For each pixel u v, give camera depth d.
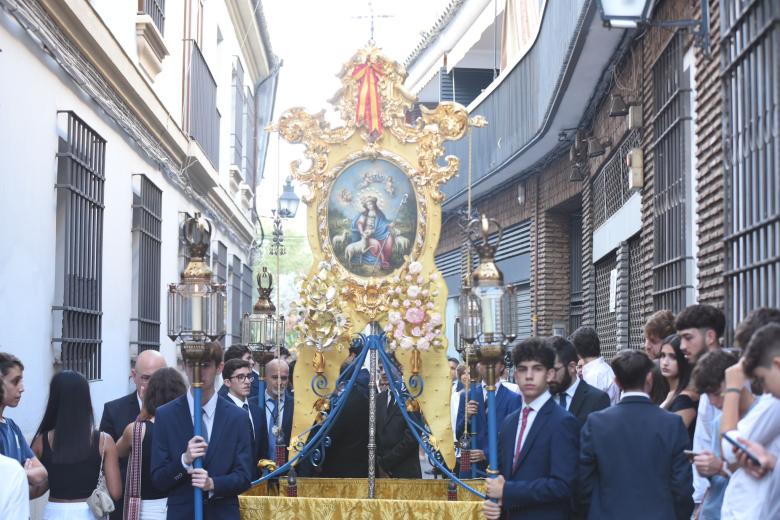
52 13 8.11
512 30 19.23
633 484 5.00
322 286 7.41
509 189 19.56
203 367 6.02
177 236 14.09
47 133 8.17
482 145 18.61
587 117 14.02
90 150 9.25
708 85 7.85
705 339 5.79
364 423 7.79
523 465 5.46
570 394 6.70
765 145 6.15
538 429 5.46
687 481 4.99
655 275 9.94
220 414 6.05
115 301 10.45
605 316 14.11
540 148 15.82
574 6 11.09
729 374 4.73
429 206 7.47
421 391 7.30
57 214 8.59
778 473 4.29
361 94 7.53
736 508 4.44
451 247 24.22
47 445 5.84
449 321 24.67
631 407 5.14
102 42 9.40
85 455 5.81
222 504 5.96
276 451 7.32
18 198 7.47
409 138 7.52
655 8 9.80
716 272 7.55
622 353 5.26
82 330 9.03
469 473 7.25
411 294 7.29
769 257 6.10
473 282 5.77
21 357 7.56
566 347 6.62
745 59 6.63
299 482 7.27
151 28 11.50
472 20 20.41
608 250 13.33
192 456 5.70
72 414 5.80
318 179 7.54
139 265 11.42
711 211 7.74
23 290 7.61
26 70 7.64
